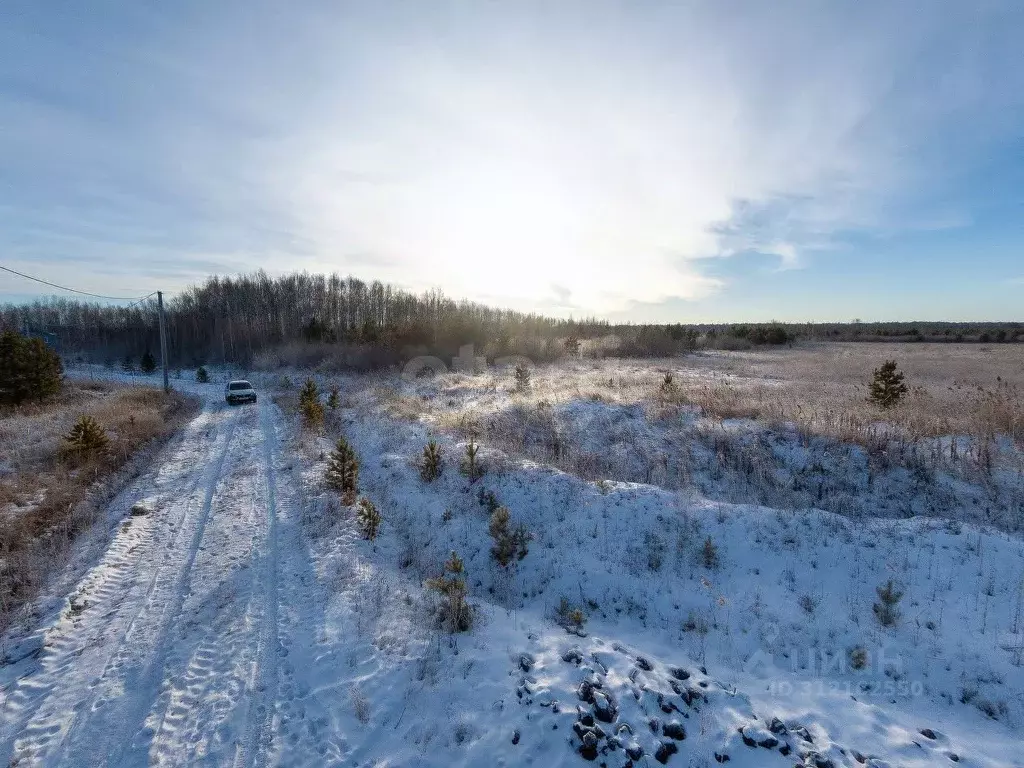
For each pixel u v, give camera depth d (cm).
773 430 1444
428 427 1736
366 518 932
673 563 838
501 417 1806
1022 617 633
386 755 450
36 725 489
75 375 4025
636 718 485
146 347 6781
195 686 543
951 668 575
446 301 8888
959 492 1107
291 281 9462
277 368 4984
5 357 2194
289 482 1262
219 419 2220
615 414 1759
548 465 1278
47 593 736
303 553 870
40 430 1695
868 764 443
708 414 1656
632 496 1027
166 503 1118
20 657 596
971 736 484
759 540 859
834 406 1655
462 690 532
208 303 9038
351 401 2439
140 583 768
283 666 573
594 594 791
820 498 1166
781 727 484
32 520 969
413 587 769
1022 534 936
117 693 533
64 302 10281
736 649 643
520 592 822
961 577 720
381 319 8925
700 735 474
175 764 443
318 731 478
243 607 698
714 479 1301
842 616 680
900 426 1383
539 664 572
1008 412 1377
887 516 1085
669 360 4144
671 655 627
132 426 1788
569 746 454
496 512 892
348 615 670
